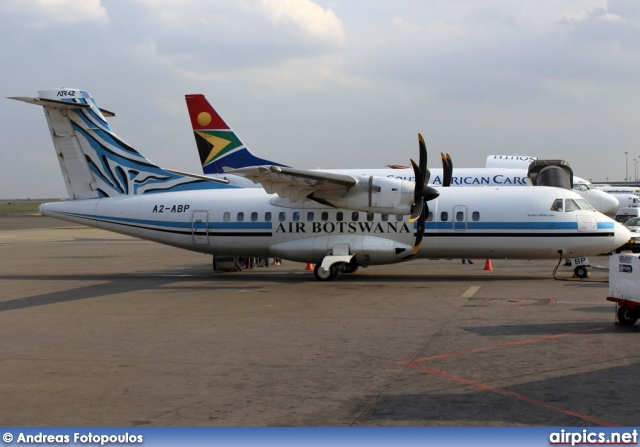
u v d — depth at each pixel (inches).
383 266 1023.0
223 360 414.9
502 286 752.3
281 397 333.4
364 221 821.9
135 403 327.0
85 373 386.9
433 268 987.9
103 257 1299.2
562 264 1048.2
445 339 464.1
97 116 910.4
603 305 602.5
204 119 1380.4
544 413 302.7
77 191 922.7
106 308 637.3
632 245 1023.0
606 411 304.3
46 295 736.3
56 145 919.0
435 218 810.8
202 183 911.0
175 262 1171.3
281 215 850.1
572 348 428.8
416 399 326.3
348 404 320.5
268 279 868.0
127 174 913.5
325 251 824.3
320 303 645.9
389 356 417.4
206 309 621.6
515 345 440.8
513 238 795.4
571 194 810.2
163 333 506.3
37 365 407.8
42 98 886.4
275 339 476.4
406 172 1282.0
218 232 868.6
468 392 336.5
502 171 1279.5
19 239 1931.6
